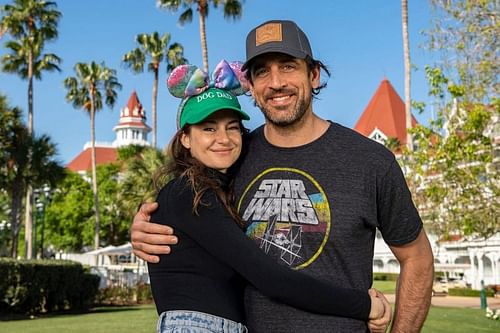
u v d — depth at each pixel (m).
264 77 2.73
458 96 13.19
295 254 2.57
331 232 2.55
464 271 38.78
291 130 2.74
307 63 2.73
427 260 2.73
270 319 2.53
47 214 54.38
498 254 33.97
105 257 54.81
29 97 35.06
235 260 2.44
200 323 2.43
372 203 2.59
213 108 2.63
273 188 2.69
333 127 2.77
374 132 68.06
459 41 13.11
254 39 2.70
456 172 13.38
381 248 50.94
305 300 2.38
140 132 105.75
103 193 54.75
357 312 2.42
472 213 13.28
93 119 45.66
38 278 16.94
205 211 2.50
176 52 39.81
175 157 2.80
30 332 11.73
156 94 40.28
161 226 2.56
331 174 2.62
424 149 14.90
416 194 15.60
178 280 2.51
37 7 34.22
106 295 22.73
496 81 12.79
